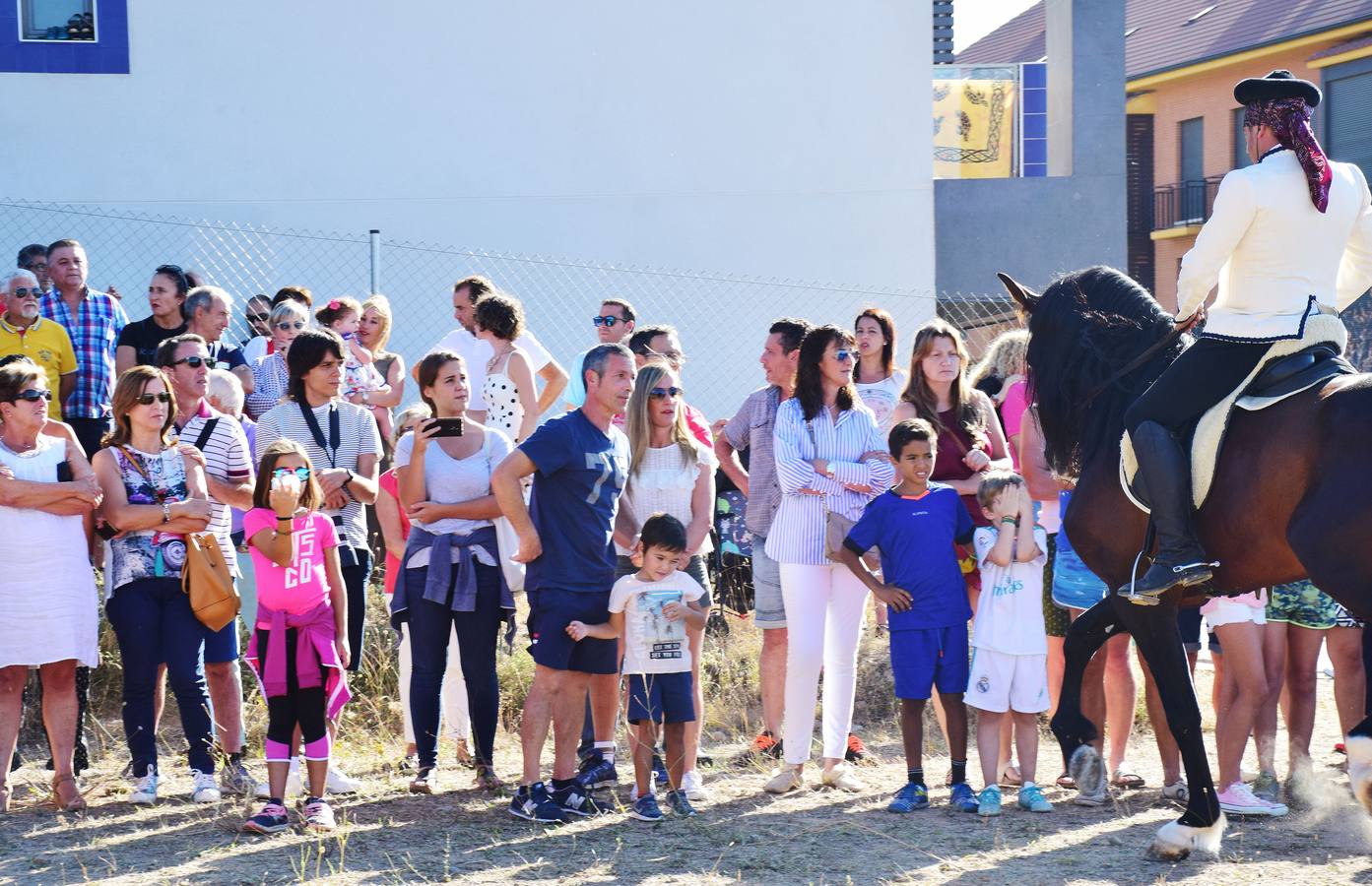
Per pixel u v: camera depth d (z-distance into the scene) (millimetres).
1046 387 5684
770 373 6812
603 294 13258
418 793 6254
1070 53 14281
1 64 12586
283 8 12922
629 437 6199
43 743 7262
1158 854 5156
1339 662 6512
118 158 12781
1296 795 6137
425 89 13125
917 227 13828
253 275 12812
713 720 7602
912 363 6723
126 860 5297
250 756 7004
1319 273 4863
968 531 6129
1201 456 4879
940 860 5215
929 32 13781
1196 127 27328
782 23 13570
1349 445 4473
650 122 13438
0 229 12422
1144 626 5254
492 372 7738
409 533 6609
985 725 5988
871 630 8820
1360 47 23750
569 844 5488
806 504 6254
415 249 13023
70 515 6047
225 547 6488
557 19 13273
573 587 5777
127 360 8172
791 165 13641
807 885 4961
